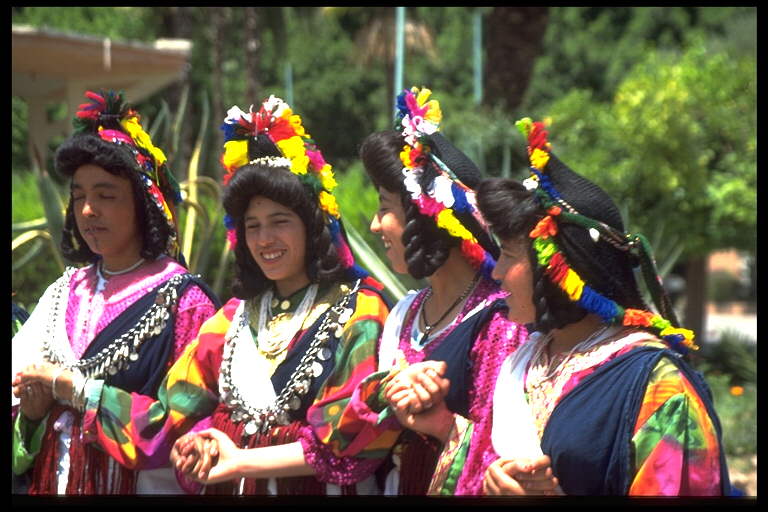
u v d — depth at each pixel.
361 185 12.45
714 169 19.89
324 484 4.40
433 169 4.18
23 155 14.96
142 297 4.91
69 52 12.26
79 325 4.99
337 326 4.44
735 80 19.47
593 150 20.33
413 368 3.91
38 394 4.83
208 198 10.99
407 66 37.03
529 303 3.71
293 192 4.42
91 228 4.95
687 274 25.14
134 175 4.94
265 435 4.41
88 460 4.79
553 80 39.47
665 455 3.38
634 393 3.45
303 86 39.19
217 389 4.59
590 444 3.48
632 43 40.34
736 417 12.71
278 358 4.47
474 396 4.04
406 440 4.29
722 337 19.19
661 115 19.27
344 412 4.17
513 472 3.55
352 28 41.44
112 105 5.03
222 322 4.63
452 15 41.81
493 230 3.72
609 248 3.63
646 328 3.66
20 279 11.30
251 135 4.59
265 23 31.30
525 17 19.86
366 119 39.44
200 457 4.28
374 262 7.70
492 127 16.22
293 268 4.52
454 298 4.27
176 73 14.08
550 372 3.73
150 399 4.69
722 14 39.88
